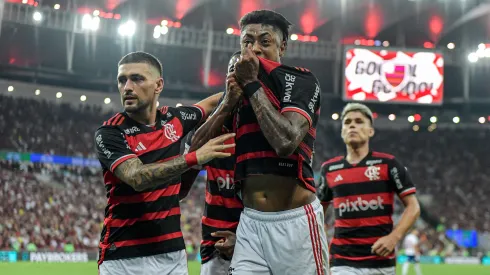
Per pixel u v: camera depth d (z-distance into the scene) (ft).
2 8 102.78
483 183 127.85
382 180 19.72
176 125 14.42
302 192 11.40
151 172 11.69
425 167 132.57
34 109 118.01
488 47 136.15
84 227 92.43
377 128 144.56
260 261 11.24
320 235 11.44
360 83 115.96
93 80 121.08
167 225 13.79
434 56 116.67
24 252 76.79
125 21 119.96
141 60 13.73
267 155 11.23
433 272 75.15
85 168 113.60
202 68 133.39
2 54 119.55
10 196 92.99
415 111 141.38
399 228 18.51
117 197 13.51
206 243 15.30
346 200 19.97
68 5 120.67
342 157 20.77
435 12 130.11
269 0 127.54
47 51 120.88
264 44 11.93
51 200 97.19
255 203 11.44
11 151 106.52
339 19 133.49
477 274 71.36
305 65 136.77
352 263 19.58
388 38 145.79
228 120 12.69
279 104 11.22
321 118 138.51
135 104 13.51
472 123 142.51
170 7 126.41
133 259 13.53
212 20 136.77
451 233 112.47
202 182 120.47
